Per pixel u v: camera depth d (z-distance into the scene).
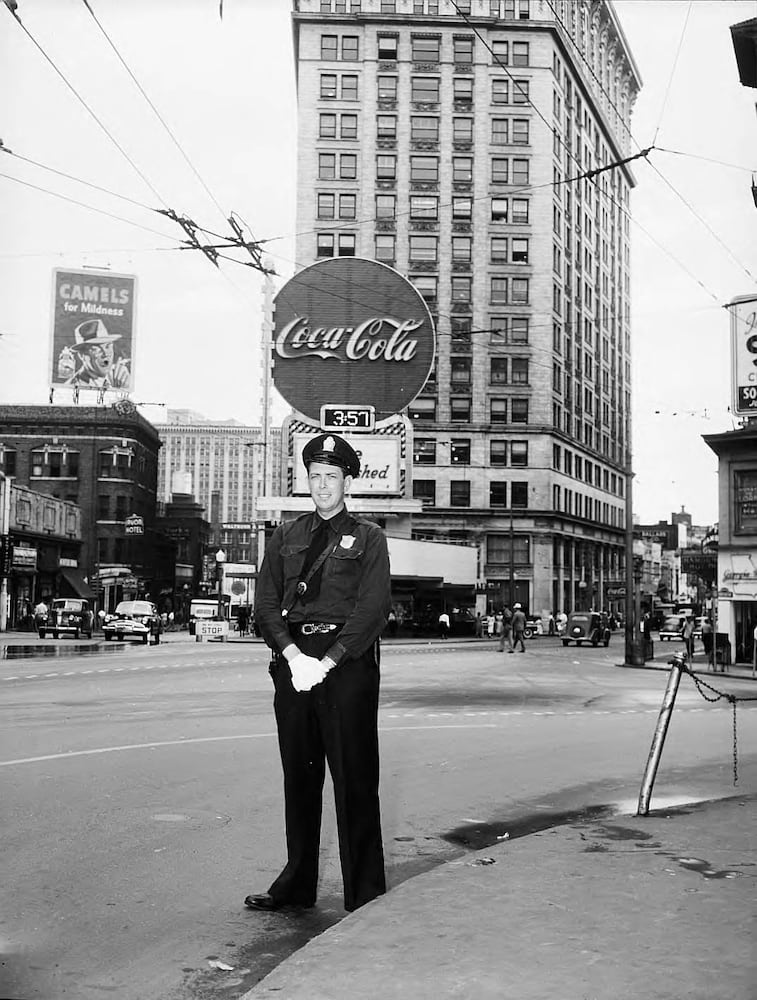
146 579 82.81
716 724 14.80
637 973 3.58
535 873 5.17
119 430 77.25
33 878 5.36
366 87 78.38
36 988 3.87
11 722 12.57
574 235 87.12
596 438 95.25
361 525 4.70
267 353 47.56
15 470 76.62
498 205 78.88
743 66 17.66
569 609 83.31
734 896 4.69
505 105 79.00
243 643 45.66
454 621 55.88
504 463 78.25
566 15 83.62
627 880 5.01
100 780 8.30
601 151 98.50
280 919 4.77
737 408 19.31
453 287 78.62
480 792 8.57
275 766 9.23
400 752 10.88
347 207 78.12
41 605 49.78
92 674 22.41
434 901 4.56
